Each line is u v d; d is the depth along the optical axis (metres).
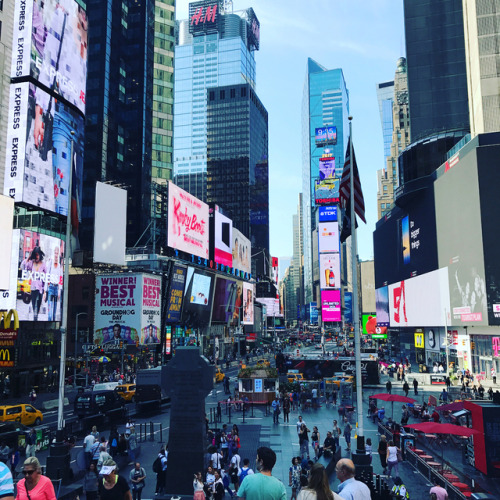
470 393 51.06
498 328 64.38
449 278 77.69
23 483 6.01
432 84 107.44
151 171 137.38
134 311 79.25
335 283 191.88
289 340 178.25
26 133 65.44
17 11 67.44
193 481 15.59
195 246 105.38
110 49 128.25
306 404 46.06
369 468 19.55
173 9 151.12
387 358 111.12
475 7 79.81
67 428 30.84
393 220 112.38
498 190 65.62
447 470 24.19
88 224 117.25
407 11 111.69
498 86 76.44
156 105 143.00
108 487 7.25
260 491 5.74
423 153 92.06
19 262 60.41
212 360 101.00
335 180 198.50
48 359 64.75
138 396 43.78
